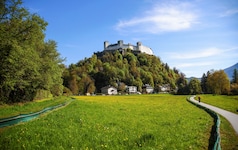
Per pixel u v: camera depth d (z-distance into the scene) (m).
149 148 14.22
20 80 45.47
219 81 149.75
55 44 65.12
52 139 15.12
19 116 23.44
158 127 22.80
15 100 51.84
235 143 16.75
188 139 17.34
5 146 13.48
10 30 36.97
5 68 35.53
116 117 29.81
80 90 195.00
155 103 68.31
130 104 61.34
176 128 22.12
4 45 33.22
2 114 28.19
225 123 26.59
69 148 13.76
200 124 25.45
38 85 59.41
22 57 36.12
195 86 168.12
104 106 49.06
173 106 55.62
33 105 42.81
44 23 41.12
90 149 13.52
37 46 56.12
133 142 15.95
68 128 19.28
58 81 74.00
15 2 36.56
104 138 16.50
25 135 15.71
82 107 42.41
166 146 15.10
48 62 57.56
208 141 17.02
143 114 35.28
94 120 25.30
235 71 184.88
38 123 20.80
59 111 33.81
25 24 38.91
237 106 54.53
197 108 50.66
